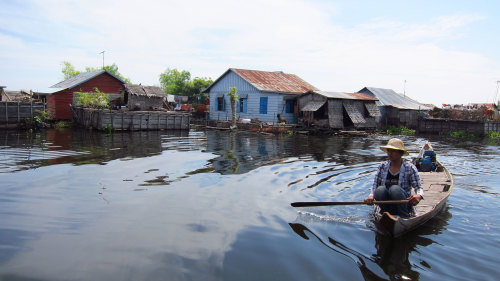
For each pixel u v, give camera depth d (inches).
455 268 160.6
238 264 159.5
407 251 177.6
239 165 394.9
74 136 685.3
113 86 1069.1
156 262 159.8
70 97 995.3
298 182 315.6
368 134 900.6
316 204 215.8
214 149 531.8
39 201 247.0
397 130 1066.7
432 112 1182.9
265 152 508.4
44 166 368.5
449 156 539.5
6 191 270.5
